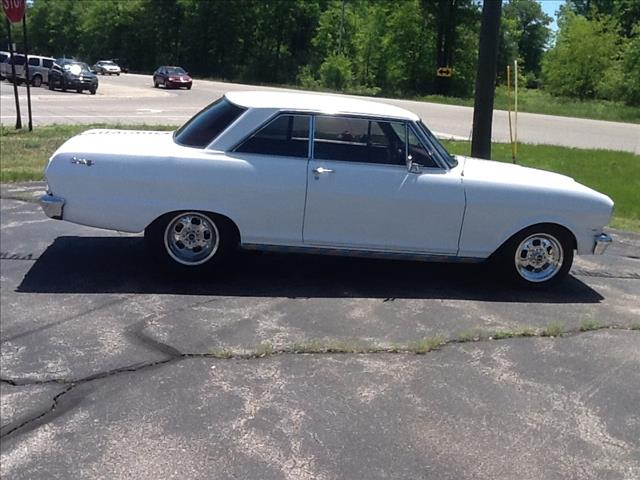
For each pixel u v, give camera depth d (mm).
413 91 68250
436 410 3801
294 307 5309
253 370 4188
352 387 4023
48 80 37125
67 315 4949
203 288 5637
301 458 3279
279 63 82625
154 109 25906
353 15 78438
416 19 68000
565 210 5949
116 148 5617
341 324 4996
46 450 3289
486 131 9977
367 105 5992
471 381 4184
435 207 5781
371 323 5051
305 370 4215
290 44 88500
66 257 6316
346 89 66875
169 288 5598
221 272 6059
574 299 5984
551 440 3553
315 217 5703
